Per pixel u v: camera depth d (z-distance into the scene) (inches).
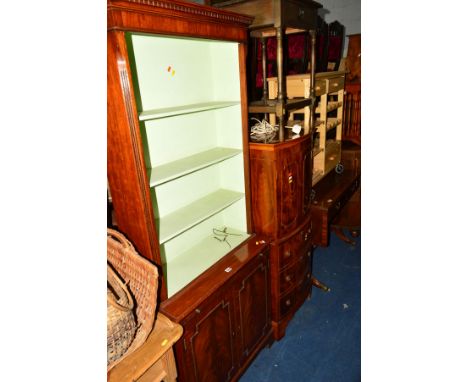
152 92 64.0
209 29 56.6
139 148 49.0
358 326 93.0
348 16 166.9
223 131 79.8
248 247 76.2
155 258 55.6
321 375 78.3
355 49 139.6
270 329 85.7
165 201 71.9
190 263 73.3
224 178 84.5
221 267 68.5
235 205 84.7
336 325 93.9
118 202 55.4
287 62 121.0
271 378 78.2
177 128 71.2
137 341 46.1
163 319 52.4
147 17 45.3
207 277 65.2
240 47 67.2
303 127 96.4
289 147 76.7
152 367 50.5
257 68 107.8
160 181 56.2
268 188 76.8
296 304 94.1
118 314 43.7
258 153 75.4
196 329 59.0
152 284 44.7
